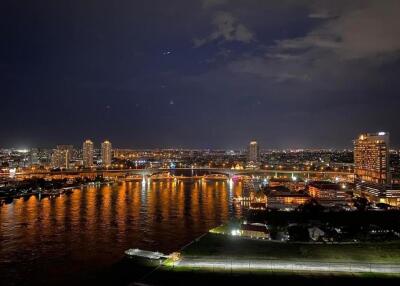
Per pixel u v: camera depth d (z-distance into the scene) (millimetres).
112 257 199500
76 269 183500
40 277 174375
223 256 197875
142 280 171000
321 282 174125
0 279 171875
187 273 179625
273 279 176000
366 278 179000
